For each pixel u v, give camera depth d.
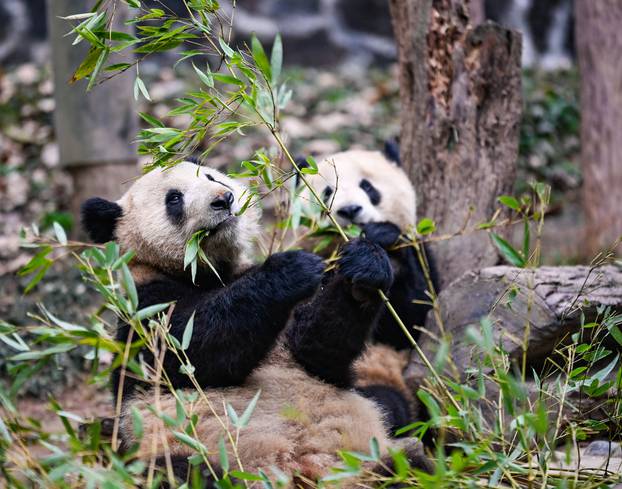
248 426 7.92
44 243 8.77
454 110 12.12
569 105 27.94
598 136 17.95
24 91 28.98
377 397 9.95
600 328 8.59
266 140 24.83
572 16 47.47
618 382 7.85
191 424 7.16
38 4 46.16
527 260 9.10
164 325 7.61
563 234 20.86
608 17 17.77
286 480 6.70
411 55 12.40
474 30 12.02
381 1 49.72
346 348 8.66
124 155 17.62
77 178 17.89
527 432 6.80
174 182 9.39
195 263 8.57
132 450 6.60
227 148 24.22
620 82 17.75
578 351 8.48
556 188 25.02
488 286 10.07
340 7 49.47
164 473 7.47
